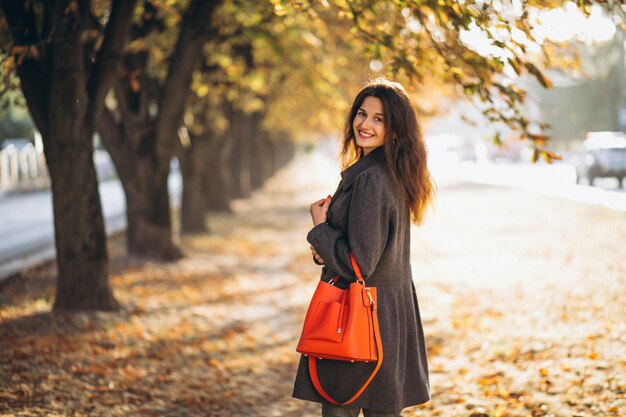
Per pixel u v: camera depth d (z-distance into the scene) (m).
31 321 7.48
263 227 20.39
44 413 4.90
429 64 5.87
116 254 13.02
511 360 6.33
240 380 6.46
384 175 3.21
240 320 9.01
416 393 3.33
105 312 8.16
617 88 47.06
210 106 16.53
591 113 49.03
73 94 7.39
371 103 3.30
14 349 6.38
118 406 5.36
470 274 11.94
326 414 3.27
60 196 7.87
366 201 3.13
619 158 27.39
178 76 11.00
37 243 14.70
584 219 17.78
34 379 5.62
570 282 10.16
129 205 12.45
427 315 8.98
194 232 17.38
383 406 3.20
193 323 8.50
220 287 11.07
